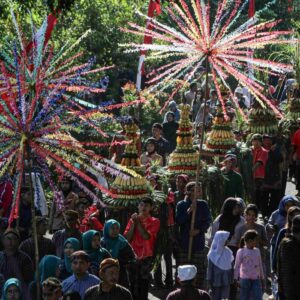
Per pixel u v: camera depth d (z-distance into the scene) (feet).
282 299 59.72
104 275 52.60
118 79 130.62
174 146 111.65
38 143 47.47
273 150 95.04
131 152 76.23
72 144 47.62
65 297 52.95
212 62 62.34
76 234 64.54
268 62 62.44
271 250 71.82
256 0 137.69
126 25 129.49
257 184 95.20
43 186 75.92
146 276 69.62
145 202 69.82
